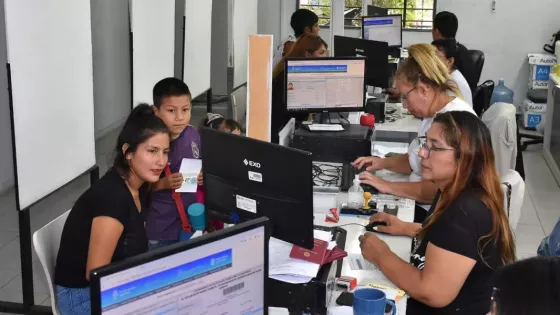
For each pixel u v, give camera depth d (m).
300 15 5.75
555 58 7.69
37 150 3.55
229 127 2.99
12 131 3.30
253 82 2.90
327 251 2.18
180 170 2.76
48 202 5.00
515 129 3.88
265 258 1.67
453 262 1.99
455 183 2.06
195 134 2.93
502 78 8.24
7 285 3.79
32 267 3.78
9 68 3.24
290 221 2.14
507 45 8.14
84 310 2.32
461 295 2.07
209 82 7.12
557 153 6.02
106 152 6.33
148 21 5.20
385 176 3.50
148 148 2.19
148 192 2.46
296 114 4.08
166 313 1.48
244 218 2.29
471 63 6.09
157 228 2.83
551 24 7.98
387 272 2.17
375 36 6.81
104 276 1.34
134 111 2.32
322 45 4.43
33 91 3.48
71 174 4.02
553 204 5.39
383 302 1.90
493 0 8.03
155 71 5.41
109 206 2.15
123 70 7.25
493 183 2.05
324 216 2.87
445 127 2.07
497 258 2.04
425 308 2.19
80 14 4.03
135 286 1.40
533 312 0.98
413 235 2.66
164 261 1.44
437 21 6.01
